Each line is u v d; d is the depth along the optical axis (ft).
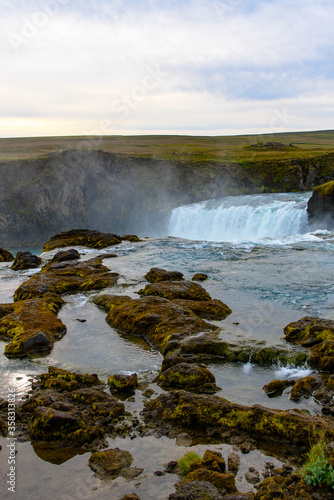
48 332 56.39
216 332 53.06
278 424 32.40
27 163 280.10
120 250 115.03
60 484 27.86
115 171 291.79
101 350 52.54
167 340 51.65
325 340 48.67
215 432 33.14
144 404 38.19
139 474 28.60
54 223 274.36
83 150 295.07
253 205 217.36
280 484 26.73
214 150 392.06
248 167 302.25
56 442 32.53
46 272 86.99
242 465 29.25
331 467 26.84
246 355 47.39
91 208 285.43
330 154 311.06
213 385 41.50
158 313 58.80
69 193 278.26
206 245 117.60
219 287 76.33
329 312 61.36
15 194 267.80
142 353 51.39
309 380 40.47
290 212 183.73
